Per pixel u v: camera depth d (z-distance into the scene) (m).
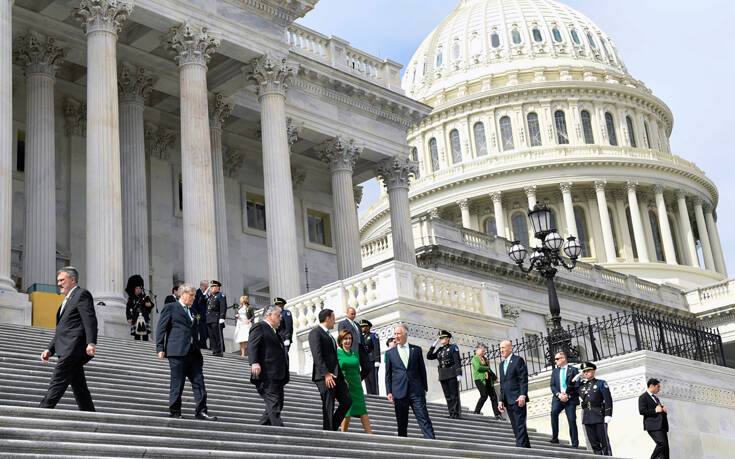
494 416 22.44
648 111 97.94
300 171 43.97
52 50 32.00
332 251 44.78
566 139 92.81
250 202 42.16
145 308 23.33
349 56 42.38
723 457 22.97
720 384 23.83
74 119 35.50
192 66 31.67
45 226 30.19
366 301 27.17
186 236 29.86
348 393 14.80
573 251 25.02
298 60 38.53
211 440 12.19
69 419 12.03
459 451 15.30
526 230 89.44
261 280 41.16
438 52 103.06
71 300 12.74
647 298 64.12
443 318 27.52
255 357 14.12
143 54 34.31
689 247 92.00
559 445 20.56
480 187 90.12
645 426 19.59
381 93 41.97
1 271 23.98
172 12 31.45
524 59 98.31
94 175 27.33
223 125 40.41
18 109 33.91
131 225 32.94
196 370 14.07
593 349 23.72
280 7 34.84
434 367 26.22
